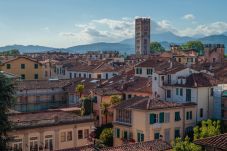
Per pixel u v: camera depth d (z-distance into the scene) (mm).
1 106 44094
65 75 138250
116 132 74125
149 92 85438
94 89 89562
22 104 93938
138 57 174750
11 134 57000
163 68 92125
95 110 86062
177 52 159625
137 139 69812
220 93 79750
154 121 69500
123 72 121125
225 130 74750
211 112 80562
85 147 54719
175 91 81938
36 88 96438
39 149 60250
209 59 156750
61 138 62500
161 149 52281
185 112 75188
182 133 74438
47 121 61344
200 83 79312
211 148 31016
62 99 100125
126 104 73500
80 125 64375
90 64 135125
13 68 126500
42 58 184500
